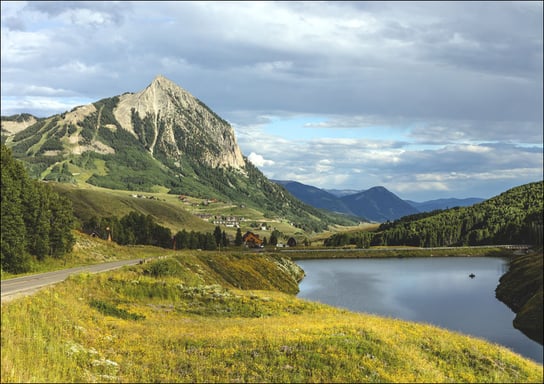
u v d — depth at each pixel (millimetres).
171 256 75812
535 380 29047
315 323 33656
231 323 34719
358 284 121000
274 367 23031
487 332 72250
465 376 26766
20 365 18812
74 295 36469
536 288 92500
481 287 117250
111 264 70812
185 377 21547
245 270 94812
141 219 159500
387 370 24172
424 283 123625
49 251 68500
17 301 26703
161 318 37219
